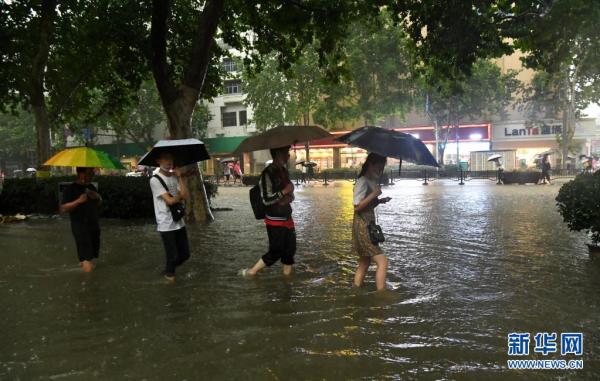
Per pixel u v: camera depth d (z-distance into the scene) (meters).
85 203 6.85
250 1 14.20
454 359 3.58
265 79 40.41
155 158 6.30
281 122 41.22
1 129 52.09
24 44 17.31
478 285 5.68
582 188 7.65
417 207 15.31
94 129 46.62
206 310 4.85
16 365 3.57
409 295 5.29
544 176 28.48
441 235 9.53
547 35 11.23
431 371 3.38
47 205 15.77
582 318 4.46
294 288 5.66
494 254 7.56
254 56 16.75
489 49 12.88
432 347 3.81
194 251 8.24
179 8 16.03
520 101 45.09
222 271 6.64
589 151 53.78
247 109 50.69
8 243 9.38
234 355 3.69
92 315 4.75
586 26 10.54
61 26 17.89
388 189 25.25
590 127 44.81
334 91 38.38
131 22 15.47
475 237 9.24
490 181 33.88
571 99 37.16
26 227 12.07
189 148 6.38
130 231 10.93
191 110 12.81
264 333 4.15
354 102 43.78
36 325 4.46
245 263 7.17
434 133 46.47
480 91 39.69
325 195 22.28
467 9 11.63
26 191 15.84
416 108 42.03
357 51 36.09
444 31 12.43
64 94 20.77
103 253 8.14
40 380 3.31
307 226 11.38
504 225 10.88
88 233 6.84
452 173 39.03
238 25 16.50
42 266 7.14
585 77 34.59
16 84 18.48
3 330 4.34
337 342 3.92
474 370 3.39
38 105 18.00
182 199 6.21
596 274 6.16
